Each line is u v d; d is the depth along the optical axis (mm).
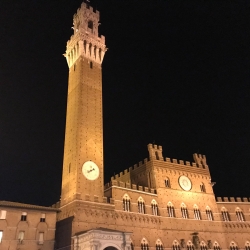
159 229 70938
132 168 87312
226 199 88938
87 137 68812
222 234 80750
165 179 80000
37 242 56125
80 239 54438
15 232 54531
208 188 86875
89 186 63156
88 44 83500
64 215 61312
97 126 72312
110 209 64125
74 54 83750
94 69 81375
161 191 76875
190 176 85188
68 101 78500
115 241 54250
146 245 66500
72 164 65688
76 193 60219
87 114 72000
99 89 78750
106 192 69500
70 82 81188
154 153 82625
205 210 82125
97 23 90938
